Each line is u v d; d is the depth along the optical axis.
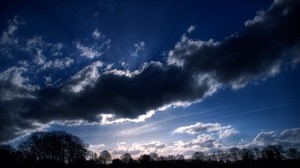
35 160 134.62
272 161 172.88
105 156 193.00
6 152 130.88
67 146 149.00
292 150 174.38
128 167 186.75
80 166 151.12
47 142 141.00
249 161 187.50
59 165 142.12
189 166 198.12
